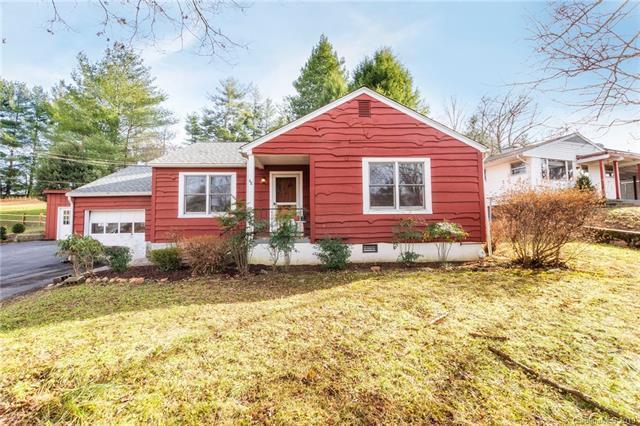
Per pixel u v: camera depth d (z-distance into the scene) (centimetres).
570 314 358
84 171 2059
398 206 767
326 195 765
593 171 1525
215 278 625
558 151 1443
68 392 228
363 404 209
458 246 753
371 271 646
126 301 469
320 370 252
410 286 508
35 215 2225
